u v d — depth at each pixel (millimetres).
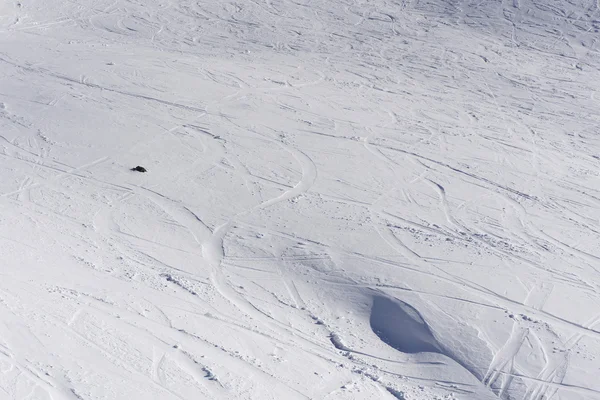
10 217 19750
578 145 28422
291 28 41438
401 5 45281
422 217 21359
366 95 32188
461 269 18422
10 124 26094
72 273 16844
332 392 13719
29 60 33156
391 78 34844
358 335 16109
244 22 41938
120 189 22109
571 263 19234
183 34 39625
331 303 17156
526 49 39781
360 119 29109
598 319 16562
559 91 34531
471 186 23797
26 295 15227
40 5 42219
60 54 34438
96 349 13516
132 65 33312
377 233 20156
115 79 31188
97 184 22312
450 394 14320
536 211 22328
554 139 28828
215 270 18172
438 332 15891
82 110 27578
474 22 43000
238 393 12898
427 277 17938
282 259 18781
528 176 24969
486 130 29188
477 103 32406
